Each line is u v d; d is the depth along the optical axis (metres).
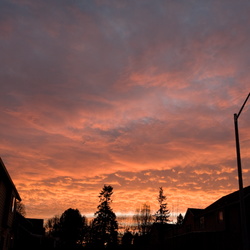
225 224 35.66
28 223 44.84
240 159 15.95
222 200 39.59
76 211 77.88
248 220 31.39
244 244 14.68
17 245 38.22
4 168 19.47
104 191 74.12
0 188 21.44
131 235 82.25
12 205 25.75
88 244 71.56
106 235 70.81
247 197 32.41
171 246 33.94
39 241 47.22
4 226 23.44
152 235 70.31
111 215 72.69
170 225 68.44
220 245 25.16
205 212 41.62
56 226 80.25
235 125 16.58
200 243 27.69
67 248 49.44
